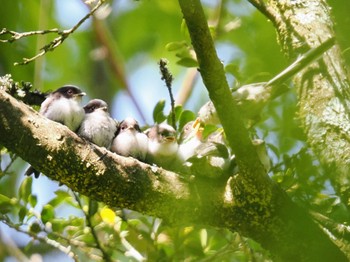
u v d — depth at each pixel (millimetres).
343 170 8461
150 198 8016
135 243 10453
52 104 9336
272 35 12586
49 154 7816
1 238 12398
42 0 13750
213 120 10188
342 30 9664
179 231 10023
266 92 9461
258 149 9312
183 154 9680
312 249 7969
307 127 8992
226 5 13586
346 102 8875
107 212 10109
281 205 7922
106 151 7957
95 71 16516
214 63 7145
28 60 8188
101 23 15273
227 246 9672
